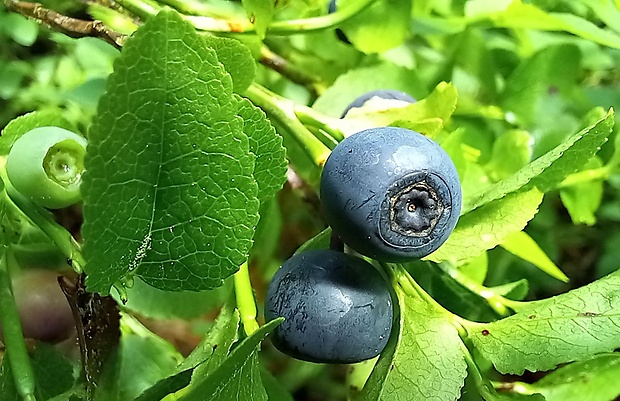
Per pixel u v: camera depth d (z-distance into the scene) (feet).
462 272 0.17
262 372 0.16
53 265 0.16
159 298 0.16
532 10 0.20
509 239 0.16
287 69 0.21
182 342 0.20
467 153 0.20
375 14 0.19
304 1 0.21
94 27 0.15
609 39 0.20
